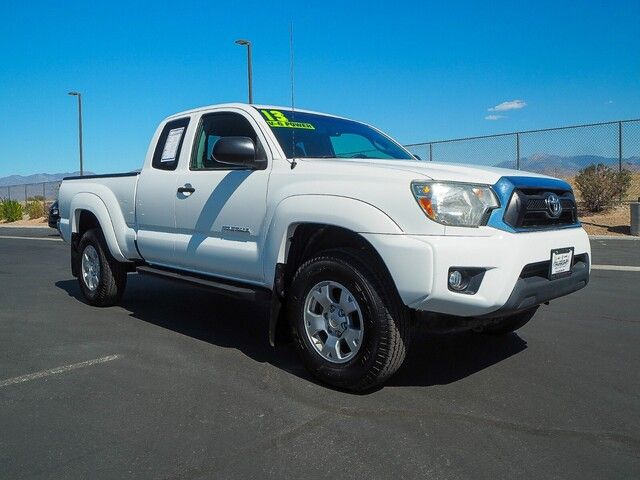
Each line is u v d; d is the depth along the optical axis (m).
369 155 4.87
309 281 3.79
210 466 2.71
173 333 5.20
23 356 4.49
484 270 3.26
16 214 32.44
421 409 3.37
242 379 3.92
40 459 2.79
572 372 4.05
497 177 3.53
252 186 4.24
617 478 2.59
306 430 3.09
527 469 2.67
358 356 3.52
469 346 4.71
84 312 6.12
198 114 5.09
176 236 5.03
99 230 6.28
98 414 3.34
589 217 16.12
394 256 3.30
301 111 5.00
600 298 6.65
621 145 15.94
